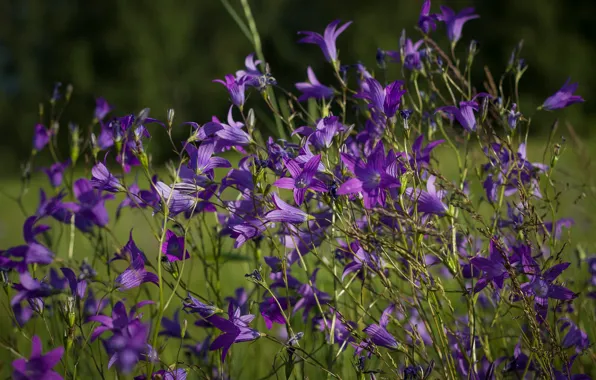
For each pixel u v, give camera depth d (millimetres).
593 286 987
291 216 831
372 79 853
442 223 924
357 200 862
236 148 867
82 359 947
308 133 857
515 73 891
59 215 926
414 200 820
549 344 854
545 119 4500
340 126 867
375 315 965
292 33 8703
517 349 858
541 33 8125
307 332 995
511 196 931
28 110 10000
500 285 814
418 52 931
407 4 8227
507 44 8078
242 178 854
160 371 830
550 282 809
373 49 7539
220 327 831
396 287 871
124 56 9430
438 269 1028
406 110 830
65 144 5883
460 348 858
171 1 9594
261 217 850
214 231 941
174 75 9352
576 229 1152
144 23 9469
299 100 923
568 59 8023
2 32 10484
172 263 828
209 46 9672
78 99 9375
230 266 1157
